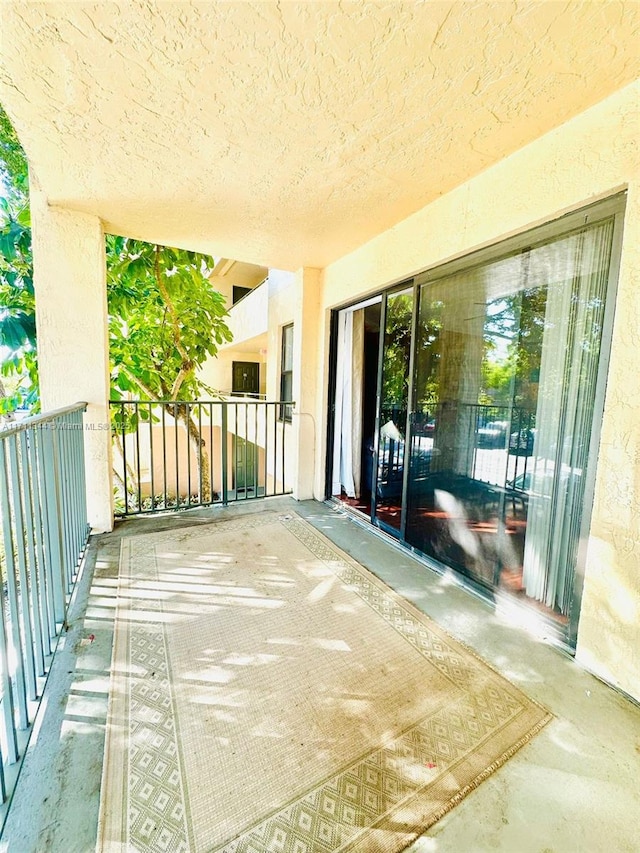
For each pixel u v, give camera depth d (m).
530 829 1.04
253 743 1.28
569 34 1.22
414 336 2.74
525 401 1.99
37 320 2.71
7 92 1.51
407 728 1.35
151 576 2.38
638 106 1.44
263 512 3.69
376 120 1.67
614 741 1.31
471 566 2.31
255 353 11.59
